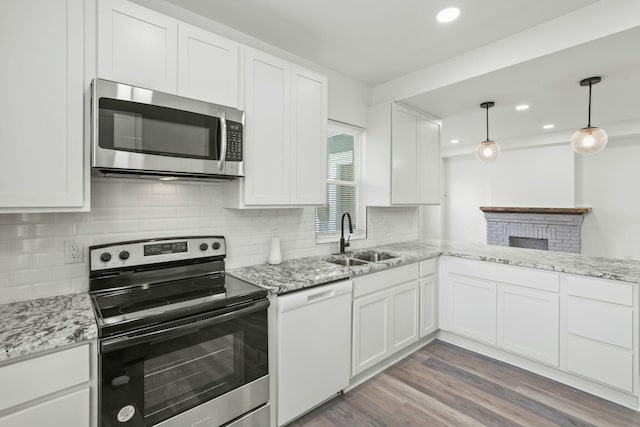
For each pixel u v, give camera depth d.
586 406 2.06
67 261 1.63
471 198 7.25
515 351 2.54
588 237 5.63
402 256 2.77
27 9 1.27
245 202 1.96
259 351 1.70
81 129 1.39
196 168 1.67
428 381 2.36
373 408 2.05
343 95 3.07
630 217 5.26
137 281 1.77
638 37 1.92
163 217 1.95
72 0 1.37
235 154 1.83
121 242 1.75
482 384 2.32
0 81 1.21
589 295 2.16
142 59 1.55
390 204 3.08
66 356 1.15
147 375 1.32
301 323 1.88
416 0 1.94
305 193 2.28
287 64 2.15
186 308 1.44
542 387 2.28
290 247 2.62
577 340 2.22
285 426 1.87
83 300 1.54
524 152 6.21
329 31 2.31
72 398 1.17
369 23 2.20
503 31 2.30
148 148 1.51
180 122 1.61
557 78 2.59
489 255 2.78
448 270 2.99
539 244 6.07
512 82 2.66
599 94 3.54
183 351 1.42
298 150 2.23
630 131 4.80
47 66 1.31
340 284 2.10
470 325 2.83
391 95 3.19
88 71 1.41
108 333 1.23
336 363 2.09
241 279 1.96
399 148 3.17
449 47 2.54
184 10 2.03
